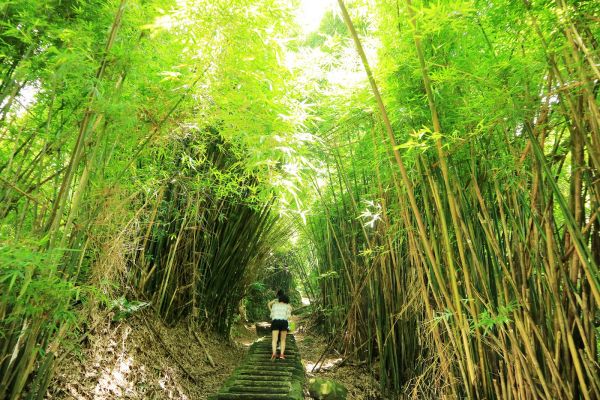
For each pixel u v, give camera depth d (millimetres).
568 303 1711
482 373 1980
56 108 1871
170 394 3250
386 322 3961
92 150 1888
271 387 3461
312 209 5527
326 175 4781
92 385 2557
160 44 1984
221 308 5574
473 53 1977
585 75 1446
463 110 1950
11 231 1742
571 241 1670
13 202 1704
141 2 1891
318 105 3027
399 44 2143
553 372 1666
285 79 2125
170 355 3658
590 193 1619
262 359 4598
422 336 3076
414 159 2254
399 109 2166
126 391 2818
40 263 1337
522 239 1854
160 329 3814
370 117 2705
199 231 4445
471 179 2188
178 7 1693
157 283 3904
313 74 2617
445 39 2027
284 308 4758
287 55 2230
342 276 5703
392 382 3838
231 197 4590
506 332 1923
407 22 1975
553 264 1689
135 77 1807
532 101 1646
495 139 2045
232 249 5246
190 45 1829
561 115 1682
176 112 2047
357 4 2518
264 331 7879
